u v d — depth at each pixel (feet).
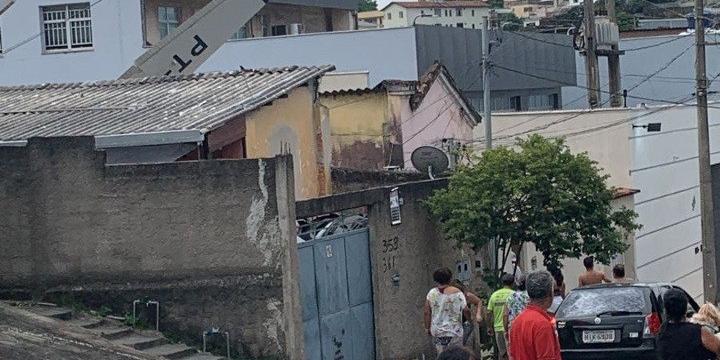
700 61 88.74
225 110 63.16
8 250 55.16
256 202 53.42
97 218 54.60
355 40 119.96
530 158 66.59
